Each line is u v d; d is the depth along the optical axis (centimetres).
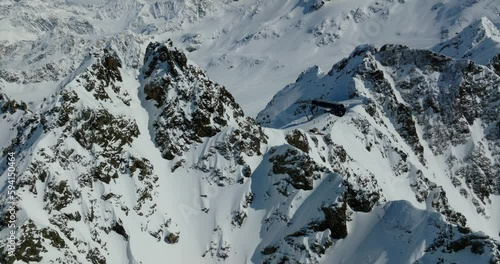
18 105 12975
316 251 9675
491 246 8656
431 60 15938
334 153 11975
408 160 13062
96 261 8894
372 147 12950
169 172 10800
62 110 9844
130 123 10675
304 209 10162
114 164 10056
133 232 9550
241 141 11056
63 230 8869
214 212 10431
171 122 11106
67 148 9650
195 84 11462
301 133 11756
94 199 9512
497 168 14788
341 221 9869
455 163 14675
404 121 14488
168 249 9819
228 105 11875
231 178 10800
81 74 10438
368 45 17025
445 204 12431
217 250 9994
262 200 10569
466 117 15312
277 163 10775
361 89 14862
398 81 15850
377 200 10338
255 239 10138
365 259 9381
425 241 9244
